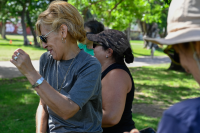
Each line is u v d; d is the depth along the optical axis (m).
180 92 7.82
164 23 24.56
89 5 9.26
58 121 1.66
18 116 4.98
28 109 5.46
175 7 0.98
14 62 1.42
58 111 1.44
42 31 1.61
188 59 0.96
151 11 10.28
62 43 1.61
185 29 0.93
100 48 2.08
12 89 7.44
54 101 1.42
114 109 1.85
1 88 7.51
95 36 2.11
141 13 10.05
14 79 9.59
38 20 1.63
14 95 6.58
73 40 1.66
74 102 1.46
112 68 1.97
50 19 1.58
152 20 10.23
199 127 0.77
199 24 0.91
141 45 41.16
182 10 0.94
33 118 4.89
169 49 1.18
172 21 0.99
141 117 5.05
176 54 1.17
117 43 2.01
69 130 1.62
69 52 1.65
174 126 0.81
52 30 1.58
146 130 1.81
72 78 1.60
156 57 23.48
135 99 6.69
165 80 10.09
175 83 9.40
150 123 4.69
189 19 0.92
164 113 0.86
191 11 0.92
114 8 9.37
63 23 1.59
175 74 11.84
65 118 1.47
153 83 9.30
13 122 4.61
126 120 2.00
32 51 23.55
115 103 1.86
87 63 1.58
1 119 4.78
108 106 1.87
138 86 8.59
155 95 7.30
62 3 1.64
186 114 0.81
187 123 0.79
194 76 0.96
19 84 8.38
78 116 1.62
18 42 35.59
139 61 18.94
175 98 6.99
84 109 1.61
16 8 29.08
